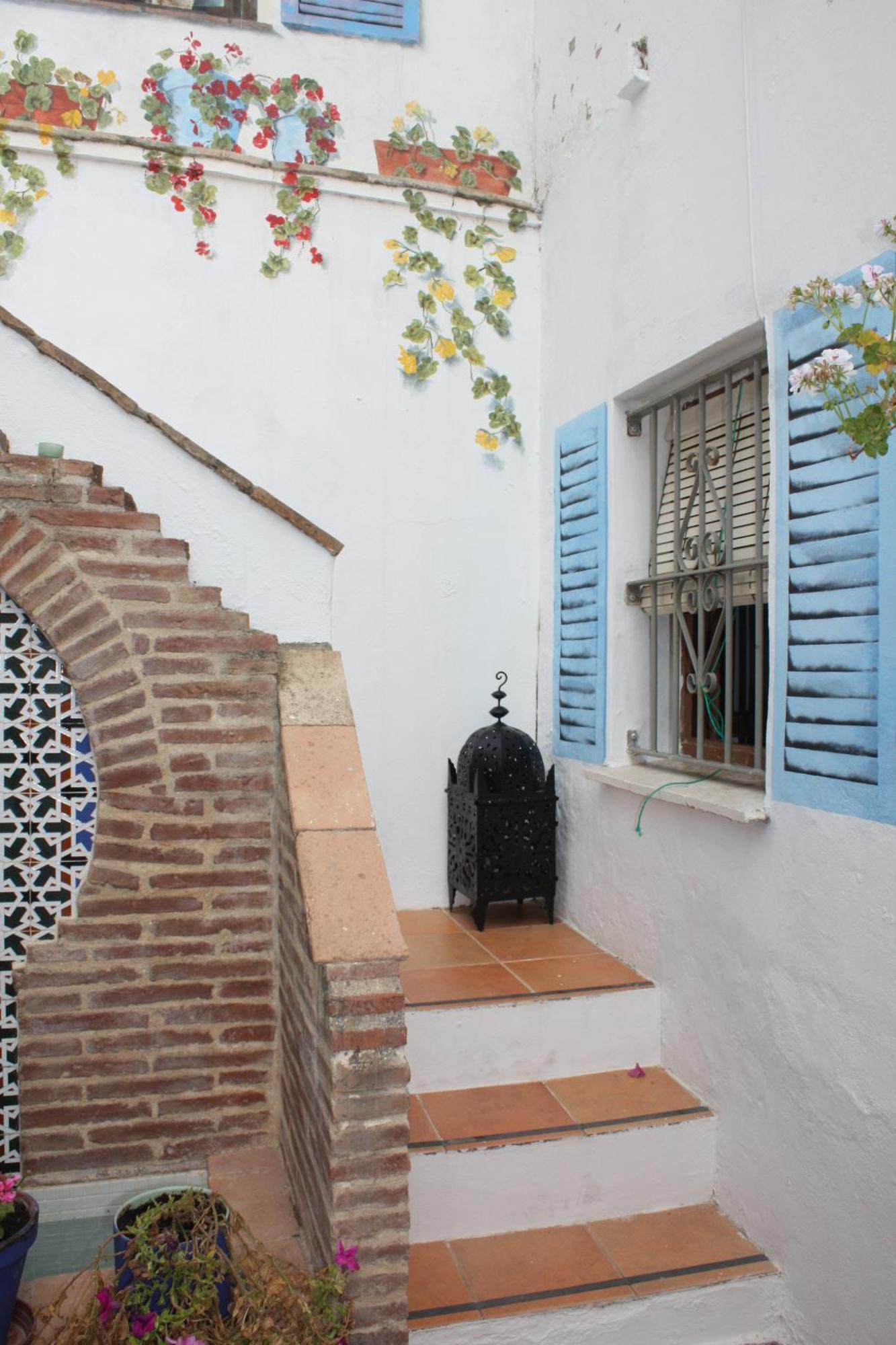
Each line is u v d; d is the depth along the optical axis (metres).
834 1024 2.90
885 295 2.50
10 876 3.19
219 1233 2.73
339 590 4.77
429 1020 3.65
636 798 4.08
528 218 5.02
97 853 3.18
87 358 4.41
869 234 2.78
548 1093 3.66
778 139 3.18
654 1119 3.47
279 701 3.31
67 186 4.38
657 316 3.91
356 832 2.92
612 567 4.31
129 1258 2.61
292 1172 3.04
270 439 4.66
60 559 3.16
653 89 3.95
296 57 4.70
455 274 4.91
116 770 3.20
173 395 4.52
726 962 3.45
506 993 3.81
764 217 3.24
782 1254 3.13
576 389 4.63
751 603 3.55
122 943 3.20
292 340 4.68
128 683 3.21
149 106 4.51
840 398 2.73
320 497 4.73
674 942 3.79
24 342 3.29
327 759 3.13
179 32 4.55
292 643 3.55
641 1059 3.90
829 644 2.92
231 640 3.29
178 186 4.52
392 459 4.84
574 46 4.62
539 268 5.05
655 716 4.18
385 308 4.81
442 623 4.93
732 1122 3.41
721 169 3.49
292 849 2.99
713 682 3.79
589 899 4.50
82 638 3.17
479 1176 3.28
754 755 3.82
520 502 5.06
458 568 4.96
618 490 4.31
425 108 4.89
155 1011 3.23
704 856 3.59
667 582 4.12
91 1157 3.18
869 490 2.75
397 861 4.90
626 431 4.32
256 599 3.51
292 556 3.54
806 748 3.02
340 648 4.78
